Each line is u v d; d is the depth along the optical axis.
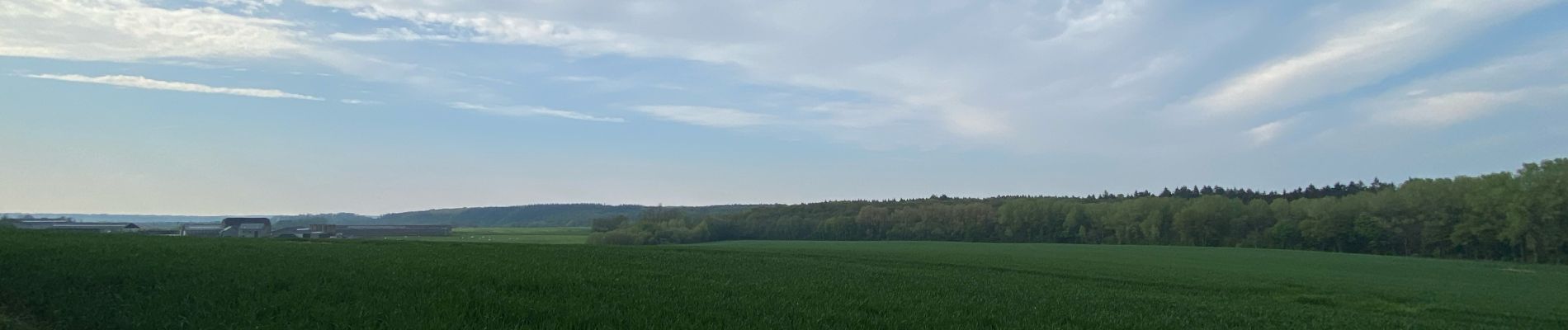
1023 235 123.50
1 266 18.03
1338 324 24.31
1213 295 34.31
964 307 21.20
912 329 16.78
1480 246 86.69
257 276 18.02
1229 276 47.12
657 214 124.06
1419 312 31.64
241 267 19.88
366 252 28.92
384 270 20.95
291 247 31.31
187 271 18.48
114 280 16.98
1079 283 36.38
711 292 20.94
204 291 15.80
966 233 125.75
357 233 88.25
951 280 31.89
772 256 45.72
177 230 75.69
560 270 24.52
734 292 21.53
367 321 13.44
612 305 17.19
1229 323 22.34
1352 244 98.19
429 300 15.57
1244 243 107.06
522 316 14.88
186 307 14.12
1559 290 46.72
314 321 13.59
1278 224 104.25
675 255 39.53
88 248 23.56
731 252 48.91
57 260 19.36
